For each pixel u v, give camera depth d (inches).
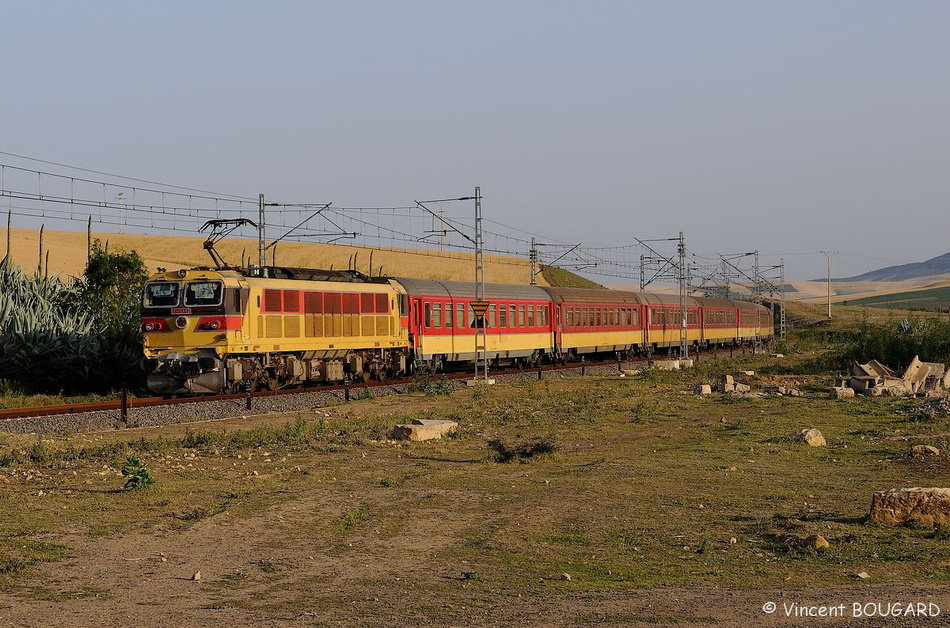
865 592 423.5
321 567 493.4
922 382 1649.9
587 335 2431.1
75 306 1766.7
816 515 621.9
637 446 978.1
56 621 386.9
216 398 1336.1
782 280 4439.0
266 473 783.7
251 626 379.6
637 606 402.3
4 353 1553.9
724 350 3476.9
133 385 1646.2
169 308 1366.9
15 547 520.7
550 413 1277.1
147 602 421.1
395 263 5354.3
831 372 2217.0
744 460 874.8
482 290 1812.3
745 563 499.8
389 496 690.2
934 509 591.5
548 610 399.2
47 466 804.0
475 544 548.1
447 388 1526.8
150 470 779.4
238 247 5196.9
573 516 623.8
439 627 373.1
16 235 4810.5
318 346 1533.0
